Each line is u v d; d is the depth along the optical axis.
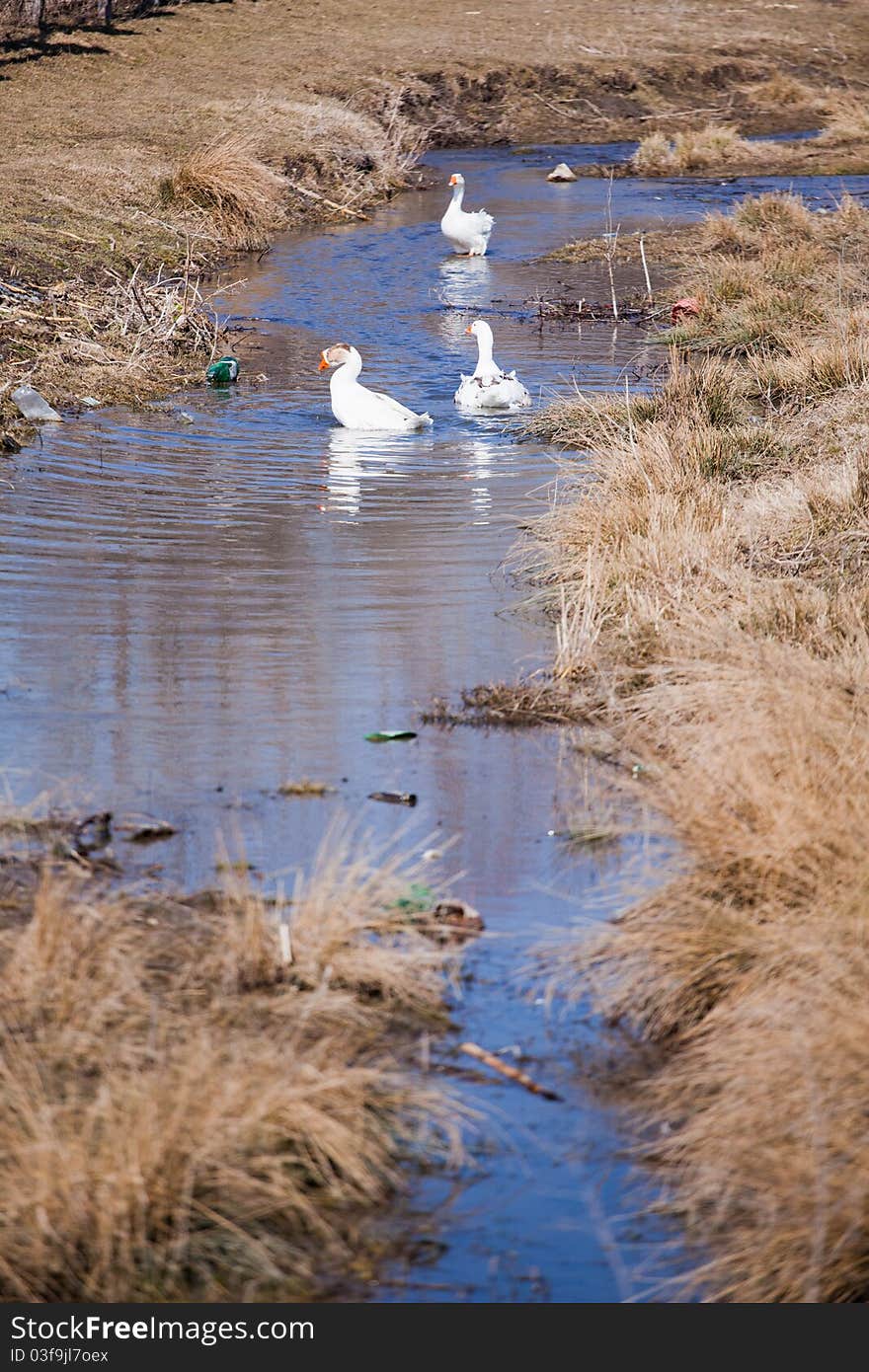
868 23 74.06
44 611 13.62
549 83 59.78
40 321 25.64
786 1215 6.19
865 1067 6.37
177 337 26.11
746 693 9.96
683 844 8.59
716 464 17.89
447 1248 6.31
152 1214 6.18
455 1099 7.11
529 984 8.09
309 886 8.68
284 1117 6.55
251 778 10.32
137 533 16.25
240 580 14.71
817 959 7.19
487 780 10.47
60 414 21.86
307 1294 6.08
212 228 36.50
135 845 9.27
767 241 34.34
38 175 36.12
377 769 10.57
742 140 53.22
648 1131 6.96
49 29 55.81
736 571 13.41
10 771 10.20
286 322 29.05
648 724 11.09
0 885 8.63
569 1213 6.50
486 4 70.88
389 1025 7.68
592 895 8.94
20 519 16.59
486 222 36.25
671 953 7.84
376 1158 6.64
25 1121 6.43
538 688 11.94
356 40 61.47
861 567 13.90
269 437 21.03
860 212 36.41
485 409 22.83
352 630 13.38
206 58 55.41
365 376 24.97
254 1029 7.20
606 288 32.34
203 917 8.29
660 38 66.88
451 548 15.95
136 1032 7.12
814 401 21.48
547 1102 7.14
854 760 8.73
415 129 53.06
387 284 32.97
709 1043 7.25
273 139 45.06
